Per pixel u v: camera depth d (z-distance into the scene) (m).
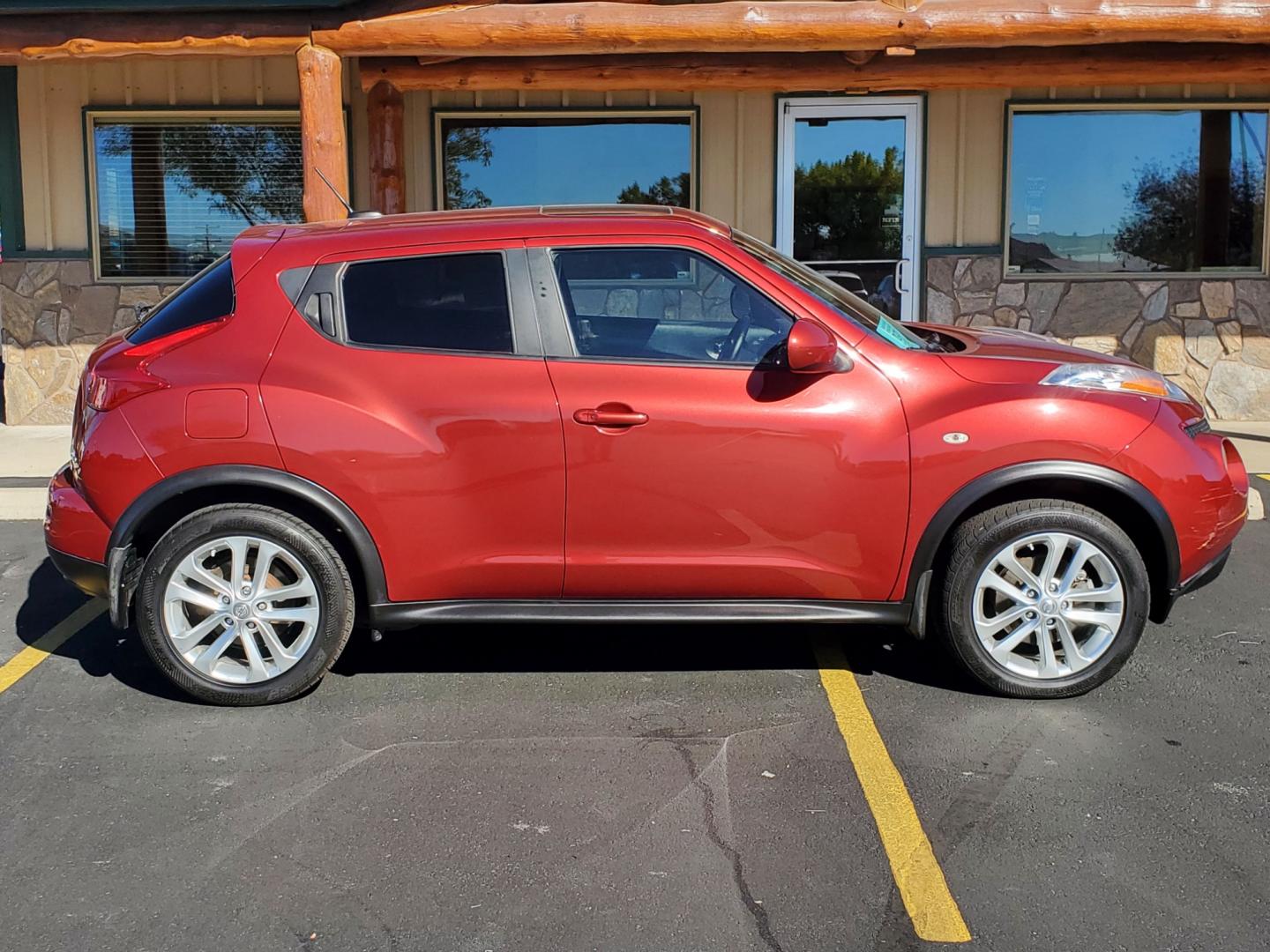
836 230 10.26
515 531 4.36
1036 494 4.48
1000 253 10.15
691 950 2.98
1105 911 3.13
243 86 10.13
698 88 9.18
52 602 5.87
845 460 4.31
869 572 4.39
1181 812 3.65
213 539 4.35
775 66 9.09
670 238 4.44
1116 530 4.34
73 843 3.53
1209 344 10.16
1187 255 10.21
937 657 5.00
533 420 4.29
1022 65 9.09
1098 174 10.13
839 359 4.36
